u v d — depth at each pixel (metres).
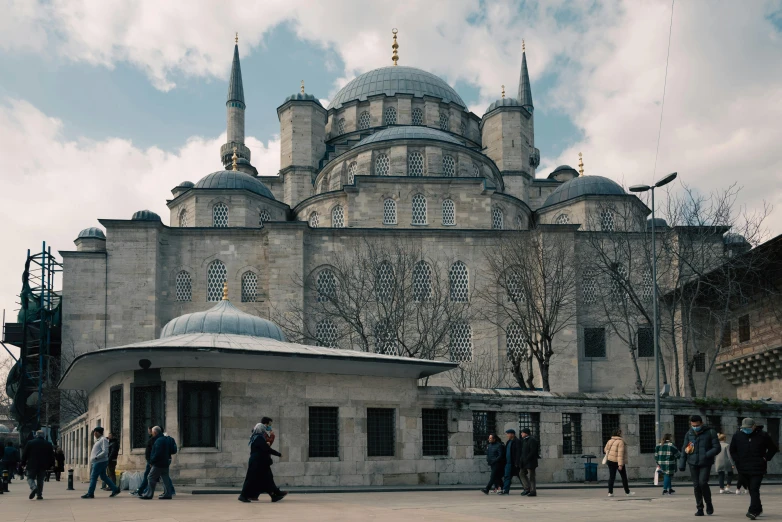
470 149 68.12
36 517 15.13
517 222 67.75
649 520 14.26
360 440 25.94
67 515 15.39
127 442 24.52
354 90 86.31
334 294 57.94
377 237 61.41
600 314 61.06
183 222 68.25
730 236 65.00
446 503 18.55
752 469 15.09
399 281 57.91
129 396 24.72
